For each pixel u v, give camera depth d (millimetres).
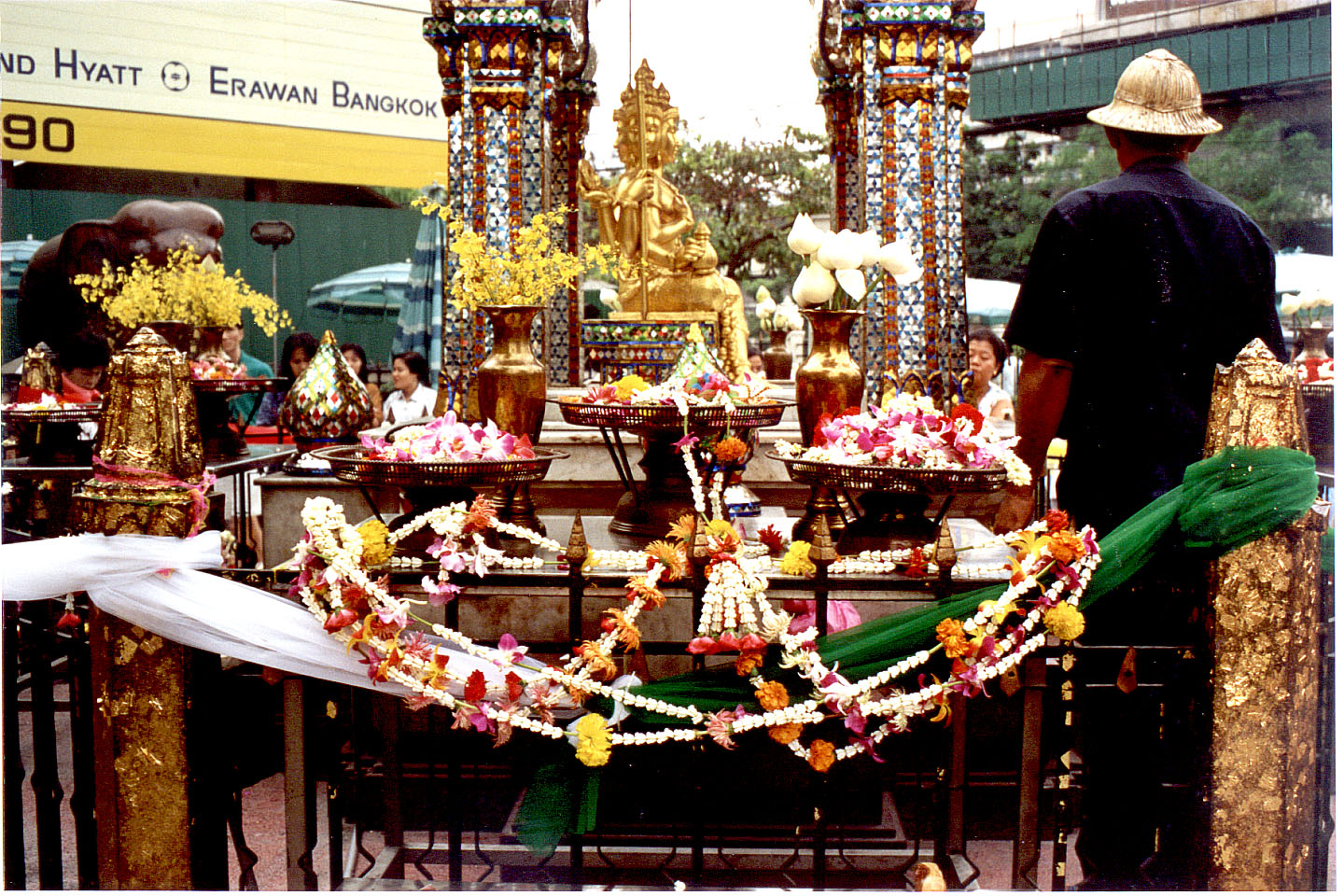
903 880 2889
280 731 2775
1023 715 2420
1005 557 2904
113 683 2443
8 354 7598
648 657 3051
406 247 9469
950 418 2799
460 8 4258
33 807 3486
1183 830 2514
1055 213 2824
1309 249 4953
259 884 2990
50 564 2332
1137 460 2768
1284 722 2414
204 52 8000
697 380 2877
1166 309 2742
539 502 4301
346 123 8500
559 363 5195
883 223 4387
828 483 2627
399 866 2904
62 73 7605
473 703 2402
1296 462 2373
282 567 2539
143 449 2424
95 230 7461
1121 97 2912
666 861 2867
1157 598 2527
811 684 2441
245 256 8664
